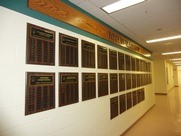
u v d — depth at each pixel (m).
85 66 2.43
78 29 2.33
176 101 8.08
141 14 2.66
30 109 1.58
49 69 1.82
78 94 2.27
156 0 2.17
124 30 3.62
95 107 2.66
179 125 4.21
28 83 1.57
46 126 1.75
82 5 2.31
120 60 3.69
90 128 2.51
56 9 1.96
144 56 5.87
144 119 4.89
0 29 1.37
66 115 2.04
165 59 10.59
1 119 1.34
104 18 2.84
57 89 1.92
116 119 3.36
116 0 2.16
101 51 2.90
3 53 1.38
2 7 1.39
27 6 1.61
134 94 4.52
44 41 1.77
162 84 10.73
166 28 3.49
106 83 3.03
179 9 2.47
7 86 1.40
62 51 2.01
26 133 1.54
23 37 1.55
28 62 1.58
